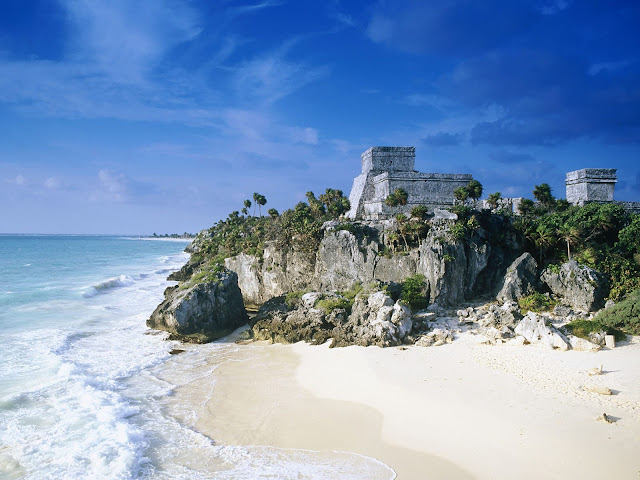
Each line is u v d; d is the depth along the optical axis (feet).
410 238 190.19
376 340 135.13
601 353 116.98
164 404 96.73
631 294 146.20
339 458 74.54
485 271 180.86
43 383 103.45
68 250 628.69
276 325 155.12
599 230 190.80
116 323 168.76
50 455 73.41
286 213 307.17
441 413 88.84
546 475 67.92
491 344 129.49
